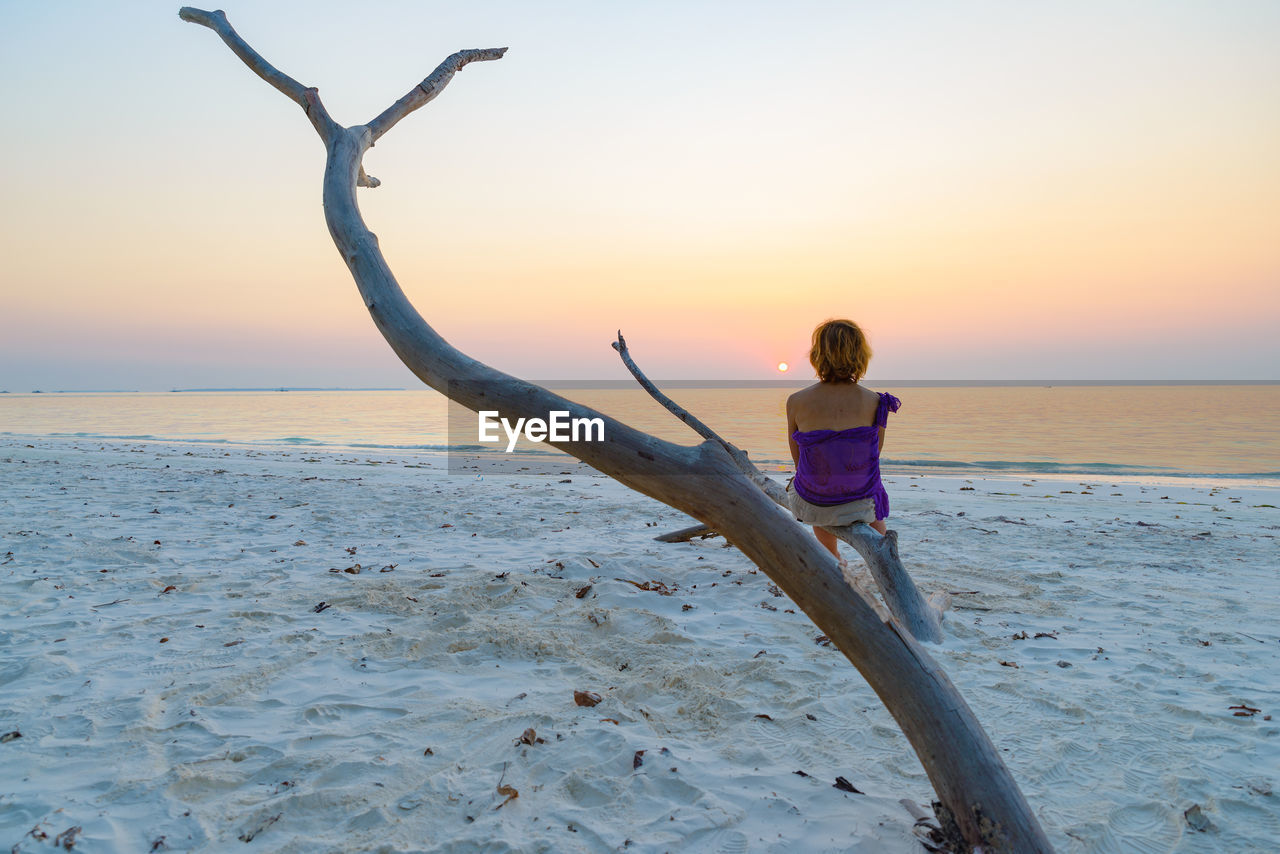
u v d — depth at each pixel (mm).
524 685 3070
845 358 3188
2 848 1854
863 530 2982
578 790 2229
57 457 14047
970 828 1579
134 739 2492
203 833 1961
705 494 1531
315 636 3594
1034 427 32375
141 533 6121
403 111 2152
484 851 1908
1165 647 3705
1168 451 21000
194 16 2248
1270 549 6305
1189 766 2449
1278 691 3121
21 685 2947
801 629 3885
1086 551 6184
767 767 2400
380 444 23375
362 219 1780
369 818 2045
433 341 1585
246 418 44688
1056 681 3219
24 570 4781
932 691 1597
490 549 5863
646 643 3615
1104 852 1979
